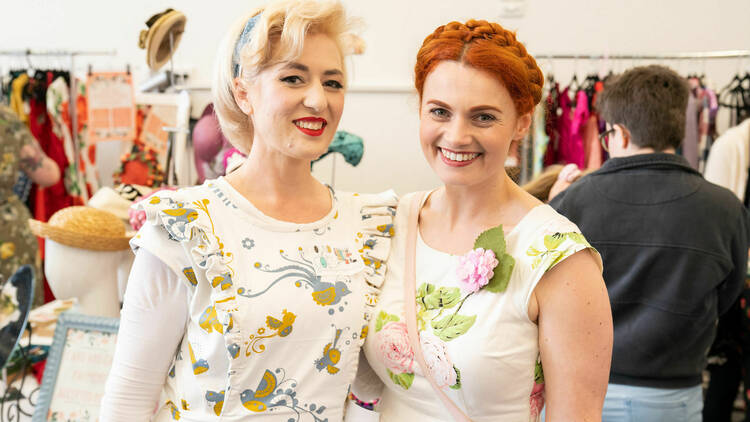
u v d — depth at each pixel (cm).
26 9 410
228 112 117
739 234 164
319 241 115
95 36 408
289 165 113
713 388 252
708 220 159
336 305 110
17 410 183
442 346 109
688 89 173
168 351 111
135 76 395
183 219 105
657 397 163
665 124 166
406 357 113
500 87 104
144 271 108
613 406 166
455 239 117
